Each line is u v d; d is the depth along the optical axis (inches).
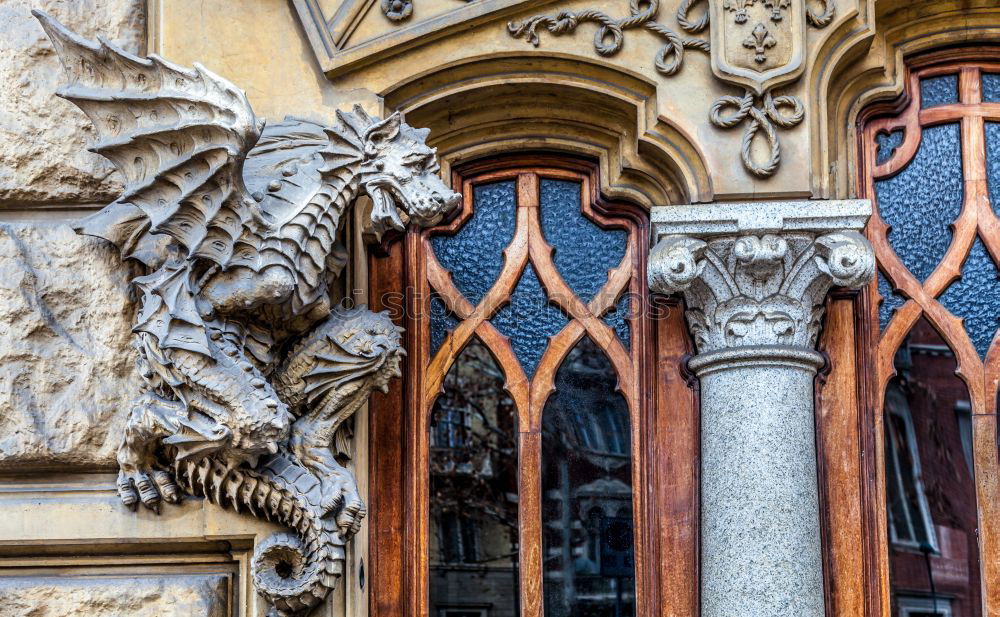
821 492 177.3
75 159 177.2
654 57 178.7
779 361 172.6
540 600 179.8
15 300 173.8
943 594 177.3
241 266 162.2
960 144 188.2
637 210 187.3
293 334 170.6
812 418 174.9
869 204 171.8
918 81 189.8
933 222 186.2
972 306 183.6
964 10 186.9
